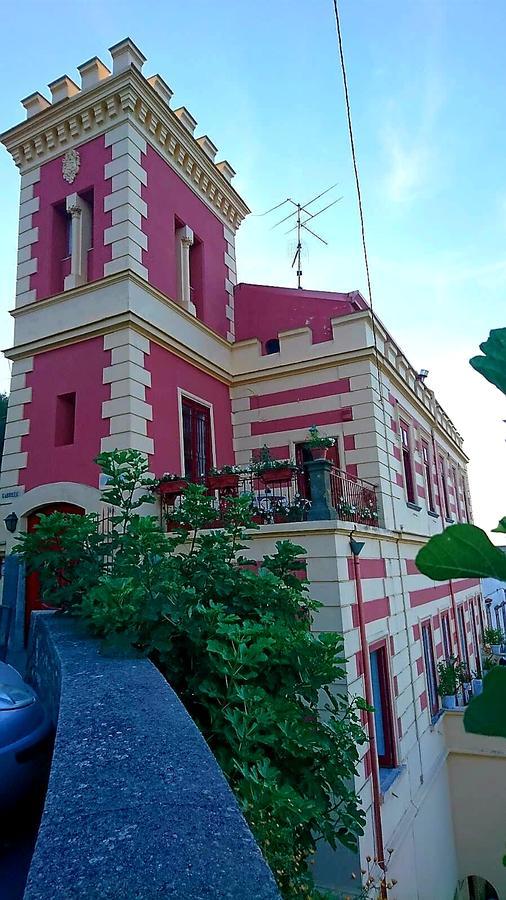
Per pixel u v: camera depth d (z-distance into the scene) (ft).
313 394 37.22
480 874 35.35
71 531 16.48
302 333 38.29
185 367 35.29
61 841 5.42
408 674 32.83
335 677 13.89
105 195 33.17
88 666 11.64
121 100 33.27
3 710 12.43
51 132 35.94
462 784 37.17
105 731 8.14
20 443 33.04
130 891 4.69
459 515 68.18
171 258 35.83
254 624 12.18
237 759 10.50
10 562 31.27
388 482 35.45
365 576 27.91
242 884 4.81
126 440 29.01
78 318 32.42
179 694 12.48
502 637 69.92
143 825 5.68
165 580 13.76
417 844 28.04
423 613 39.17
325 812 11.96
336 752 12.90
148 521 15.71
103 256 32.45
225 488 27.84
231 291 43.27
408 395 44.98
